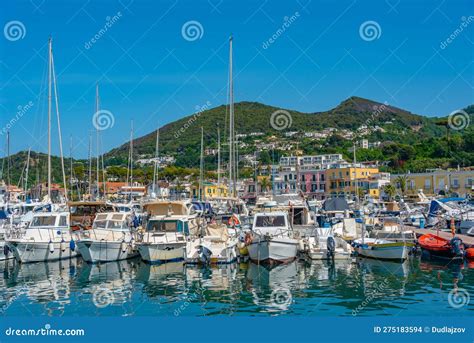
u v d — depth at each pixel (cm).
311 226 3600
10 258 3350
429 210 4962
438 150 11844
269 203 3819
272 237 2970
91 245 3075
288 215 3475
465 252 3116
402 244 3041
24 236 3228
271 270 2847
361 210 4581
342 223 3847
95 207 4150
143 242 3070
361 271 2786
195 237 3275
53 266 3061
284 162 13050
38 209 4172
